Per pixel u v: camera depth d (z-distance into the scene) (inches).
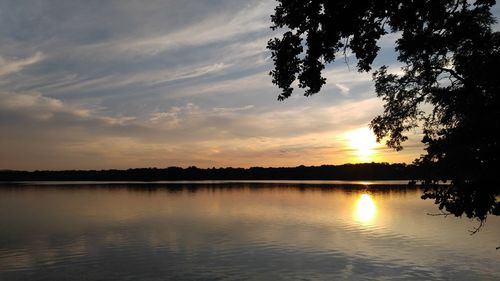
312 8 391.9
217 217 2598.4
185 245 1579.7
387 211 2950.3
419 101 693.9
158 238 1752.0
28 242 1670.8
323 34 400.2
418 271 1158.3
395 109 716.7
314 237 1765.5
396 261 1279.5
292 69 425.7
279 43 422.0
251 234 1857.8
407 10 394.9
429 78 605.6
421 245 1553.9
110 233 1911.9
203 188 7534.5
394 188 7509.8
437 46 444.1
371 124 745.0
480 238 1700.3
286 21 404.5
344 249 1481.3
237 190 6663.4
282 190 6648.6
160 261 1300.4
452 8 443.2
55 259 1339.8
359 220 2394.2
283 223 2265.0
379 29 411.8
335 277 1103.6
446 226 2090.3
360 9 385.1
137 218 2561.5
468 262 1256.2
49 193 5856.3
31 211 3063.5
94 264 1270.9
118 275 1140.5
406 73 676.7
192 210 3093.0
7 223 2337.6
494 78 353.1
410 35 448.1
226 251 1456.7
